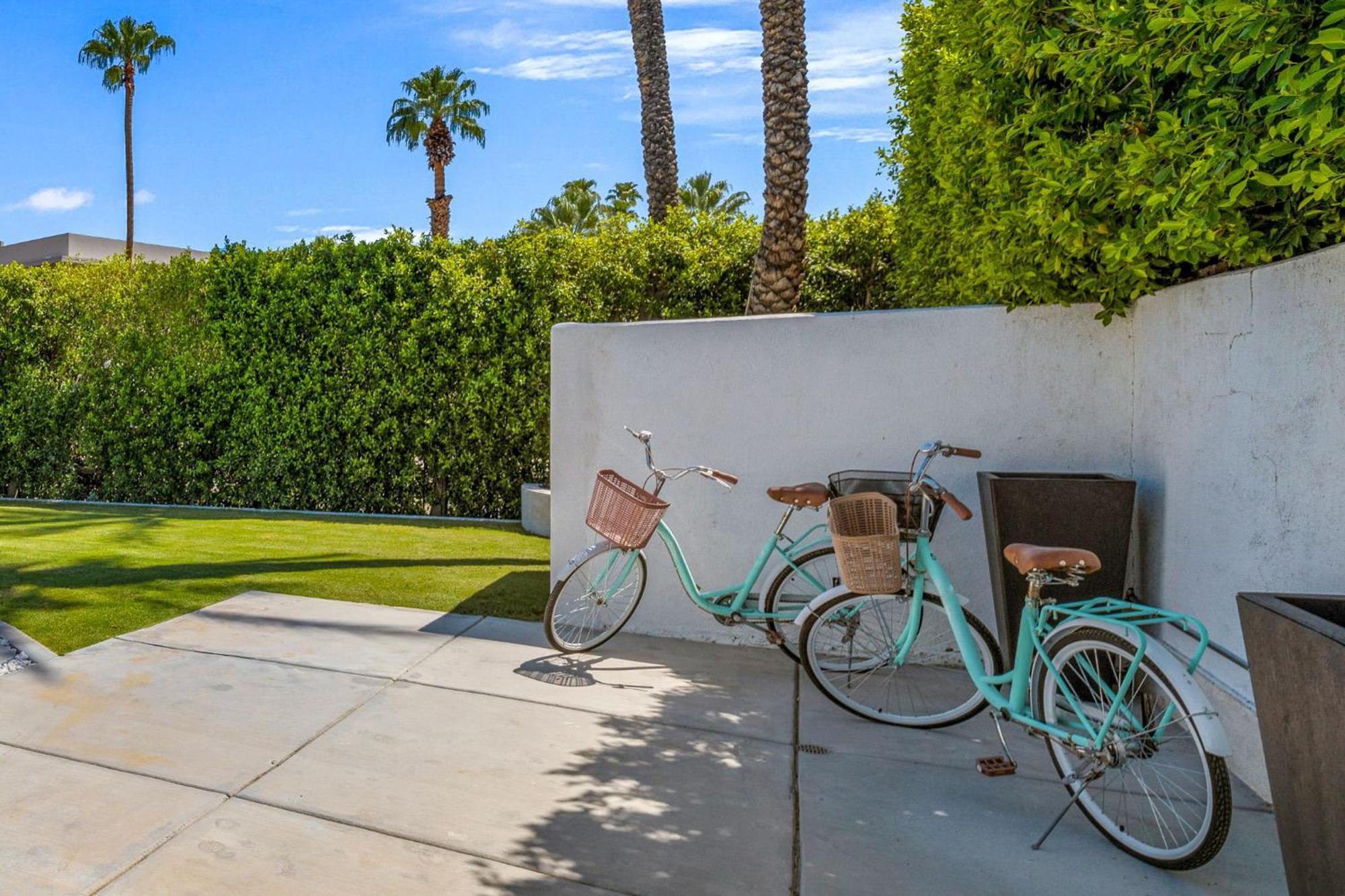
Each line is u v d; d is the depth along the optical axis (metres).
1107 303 4.24
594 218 41.94
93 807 2.93
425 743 3.57
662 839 2.92
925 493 3.92
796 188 9.10
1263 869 2.82
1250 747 3.29
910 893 2.66
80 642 4.57
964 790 3.36
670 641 5.18
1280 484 3.12
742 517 5.10
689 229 11.18
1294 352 3.05
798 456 4.99
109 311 11.43
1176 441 3.95
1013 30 3.79
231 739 3.51
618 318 10.88
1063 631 3.14
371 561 6.92
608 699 4.16
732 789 3.30
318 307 10.42
